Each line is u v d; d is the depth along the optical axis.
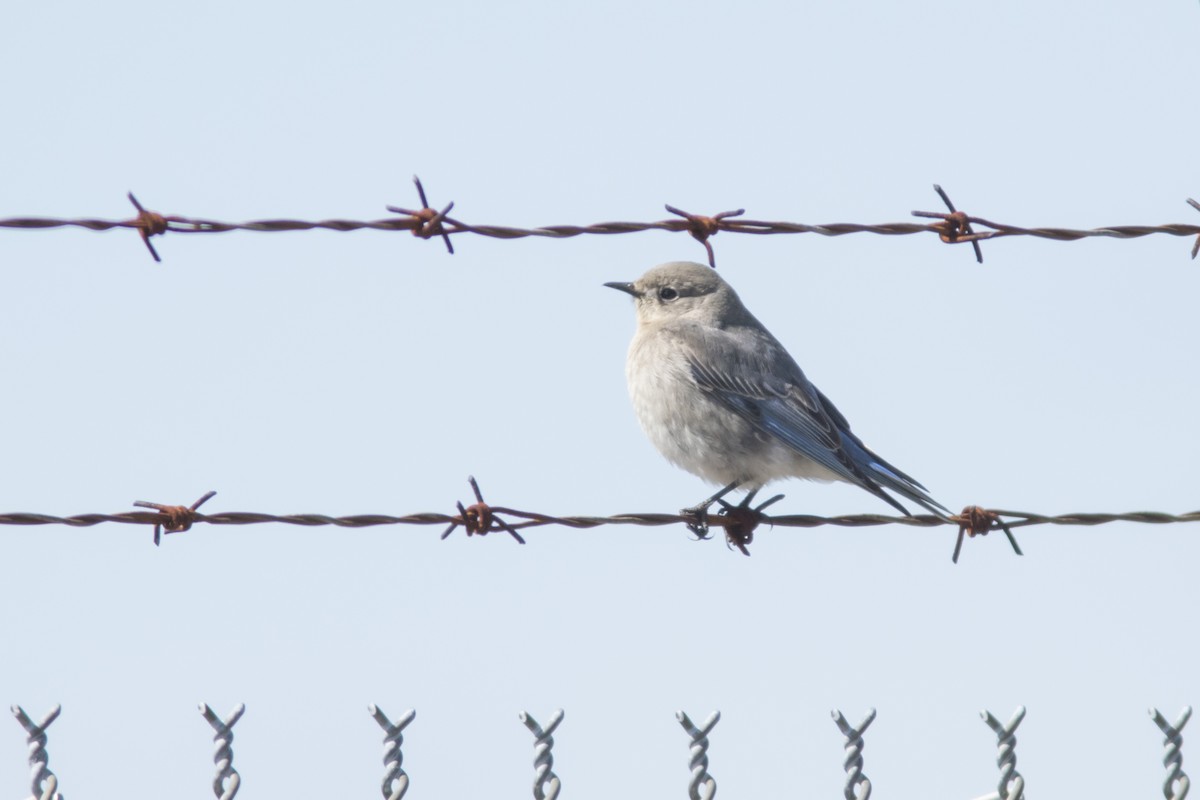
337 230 11.19
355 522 11.05
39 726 9.12
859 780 9.86
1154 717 10.30
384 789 9.39
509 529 11.35
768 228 11.88
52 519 10.52
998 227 12.02
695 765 9.59
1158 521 12.06
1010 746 10.09
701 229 11.78
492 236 11.44
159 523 10.70
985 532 12.12
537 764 9.53
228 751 9.30
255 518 10.88
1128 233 12.15
